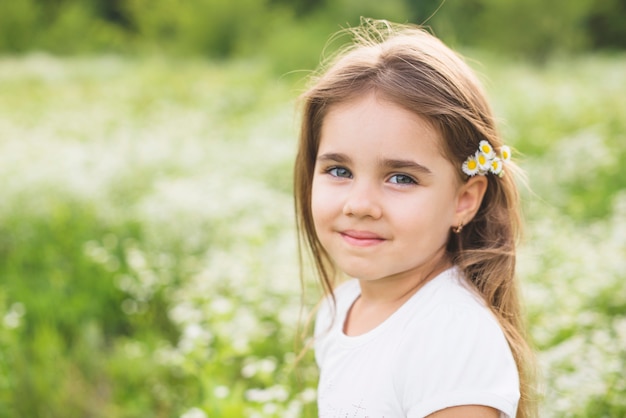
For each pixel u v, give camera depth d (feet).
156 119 34.42
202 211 18.31
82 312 14.20
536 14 69.62
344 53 6.17
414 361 5.06
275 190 22.80
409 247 5.12
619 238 15.69
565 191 21.35
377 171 5.06
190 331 10.94
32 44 76.28
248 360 11.32
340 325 6.02
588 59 59.47
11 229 18.04
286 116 33.37
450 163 5.21
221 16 71.92
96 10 91.25
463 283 5.48
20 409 11.05
